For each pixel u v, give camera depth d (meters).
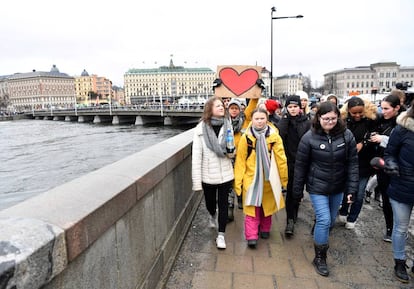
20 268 0.98
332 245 3.52
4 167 22.69
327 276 2.88
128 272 2.07
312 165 3.04
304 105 4.89
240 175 3.41
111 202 1.72
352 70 114.75
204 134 3.29
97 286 1.63
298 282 2.78
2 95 148.50
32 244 1.08
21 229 1.16
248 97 4.42
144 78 125.62
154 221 2.66
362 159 3.70
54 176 20.11
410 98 4.98
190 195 4.45
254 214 3.41
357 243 3.56
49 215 1.36
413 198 2.65
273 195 3.46
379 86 113.81
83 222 1.41
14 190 17.22
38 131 52.69
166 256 2.94
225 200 3.43
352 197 3.00
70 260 1.30
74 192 1.71
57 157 26.38
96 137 40.72
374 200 5.14
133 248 2.16
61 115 84.50
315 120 2.99
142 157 2.90
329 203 3.22
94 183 1.92
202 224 4.11
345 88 115.25
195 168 3.36
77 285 1.42
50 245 1.14
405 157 2.61
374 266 3.06
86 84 153.75
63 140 38.12
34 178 19.66
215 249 3.40
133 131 48.47
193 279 2.82
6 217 1.29
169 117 55.31
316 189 3.01
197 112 46.25
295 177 3.14
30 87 136.50
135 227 2.20
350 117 3.72
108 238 1.76
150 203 2.55
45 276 1.12
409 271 2.97
